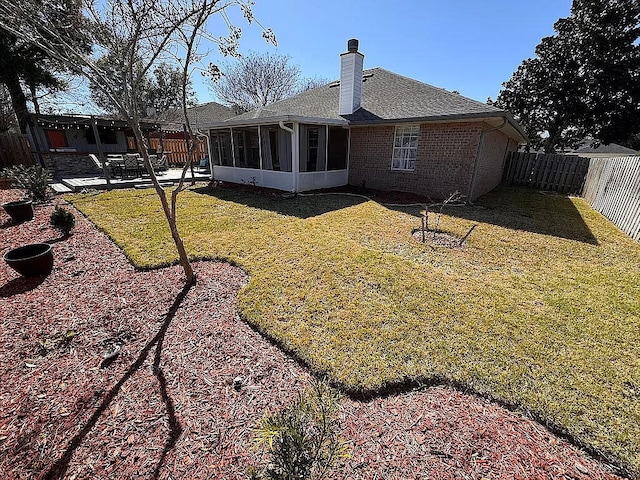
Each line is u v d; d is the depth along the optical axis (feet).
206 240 17.88
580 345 9.10
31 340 9.19
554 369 8.09
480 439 6.19
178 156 66.28
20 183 27.76
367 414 6.82
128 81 11.15
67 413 6.78
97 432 6.33
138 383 7.63
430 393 7.47
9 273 13.71
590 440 6.15
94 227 20.66
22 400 7.10
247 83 88.38
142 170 44.37
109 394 7.30
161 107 76.69
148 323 10.09
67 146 51.72
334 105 39.40
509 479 5.40
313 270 13.93
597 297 12.01
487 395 7.30
